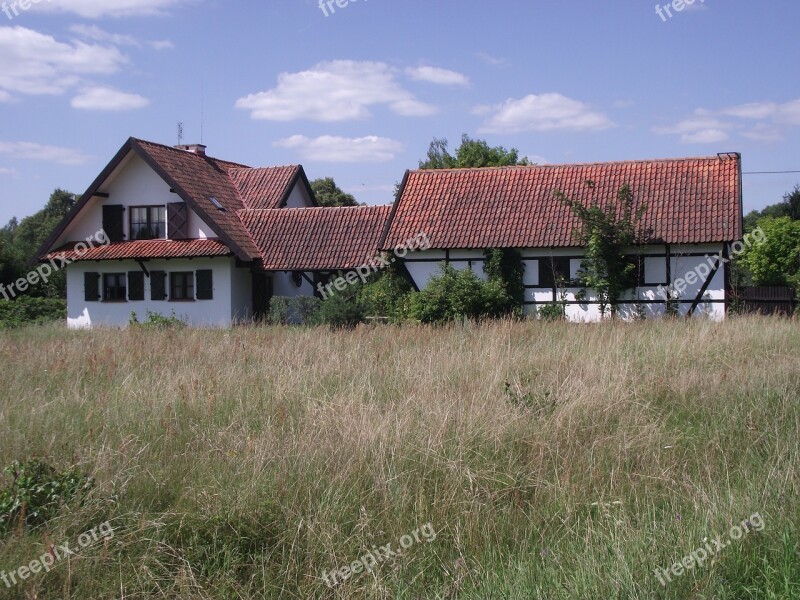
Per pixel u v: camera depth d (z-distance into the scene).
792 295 26.39
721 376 9.52
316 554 5.30
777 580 4.84
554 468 6.56
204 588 5.00
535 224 26.39
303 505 5.72
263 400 8.57
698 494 5.90
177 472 6.29
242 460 6.37
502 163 51.53
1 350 13.22
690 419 8.27
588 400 8.15
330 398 8.59
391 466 6.32
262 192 34.09
